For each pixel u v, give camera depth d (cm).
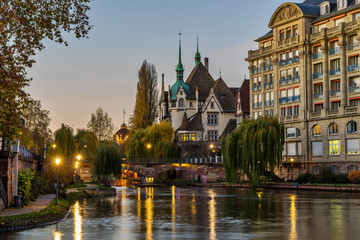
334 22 9188
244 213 4522
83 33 3170
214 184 10750
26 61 3125
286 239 3033
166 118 17388
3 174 4094
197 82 16462
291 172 9738
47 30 3100
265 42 11094
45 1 3106
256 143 8388
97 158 8838
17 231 3306
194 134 15075
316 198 6234
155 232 3294
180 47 16675
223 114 15138
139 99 14712
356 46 8644
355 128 8469
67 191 6675
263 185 9150
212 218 4125
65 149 10100
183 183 12012
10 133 3216
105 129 14375
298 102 9719
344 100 8794
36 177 6156
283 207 5069
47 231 3306
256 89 11162
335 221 3897
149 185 11225
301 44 9569
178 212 4638
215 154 13438
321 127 9112
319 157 9144
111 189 7638
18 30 3083
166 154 12888
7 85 3027
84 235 3142
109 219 4044
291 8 9894
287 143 9931
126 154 13725
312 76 9538
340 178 8231
